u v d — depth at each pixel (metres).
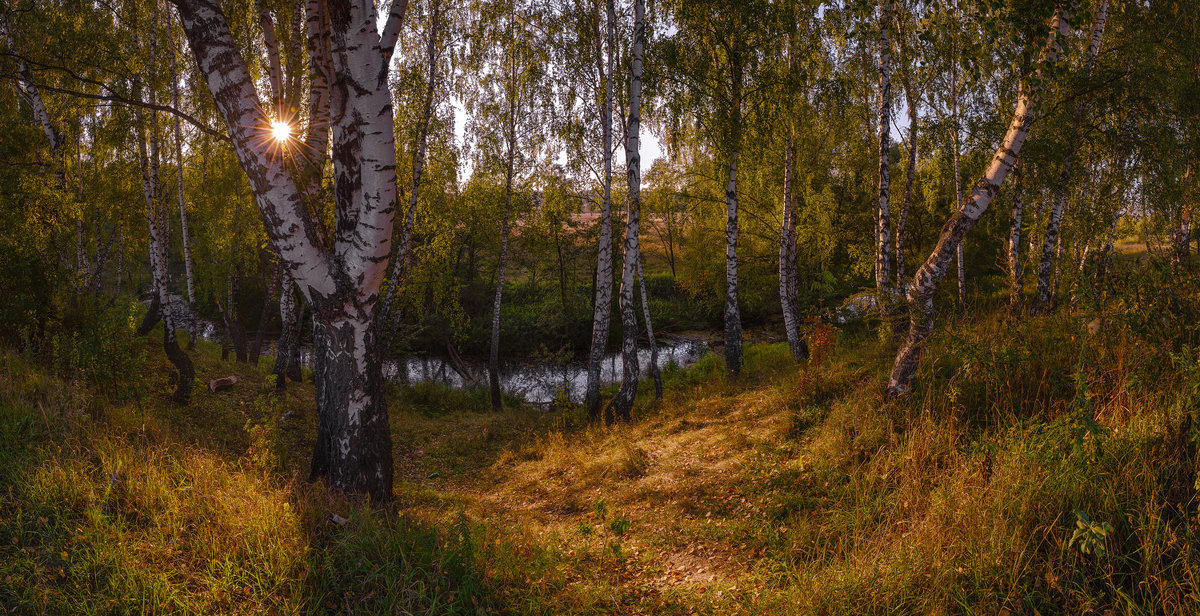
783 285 14.97
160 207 16.83
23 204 12.05
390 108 6.22
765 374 13.75
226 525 4.65
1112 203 13.27
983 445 5.14
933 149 14.27
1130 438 4.59
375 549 4.72
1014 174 13.25
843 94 13.20
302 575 4.21
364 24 5.95
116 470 4.98
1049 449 4.81
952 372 7.14
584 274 39.16
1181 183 12.47
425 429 14.54
